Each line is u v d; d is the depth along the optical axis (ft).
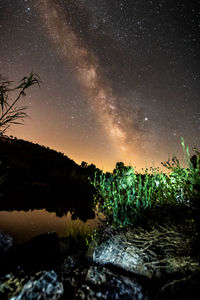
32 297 3.73
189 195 5.78
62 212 15.17
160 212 6.58
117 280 4.37
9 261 5.99
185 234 5.03
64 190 20.72
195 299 3.45
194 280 3.80
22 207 14.49
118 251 5.53
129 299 3.84
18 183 18.54
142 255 5.09
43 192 18.94
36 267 5.62
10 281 4.26
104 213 8.36
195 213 5.36
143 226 6.54
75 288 4.25
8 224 10.71
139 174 8.00
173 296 3.69
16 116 7.45
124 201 8.12
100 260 5.60
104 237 6.56
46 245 7.39
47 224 11.75
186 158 5.33
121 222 7.21
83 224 12.55
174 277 4.16
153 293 3.98
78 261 5.73
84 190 23.00
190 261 4.17
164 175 7.38
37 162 33.58
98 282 4.36
